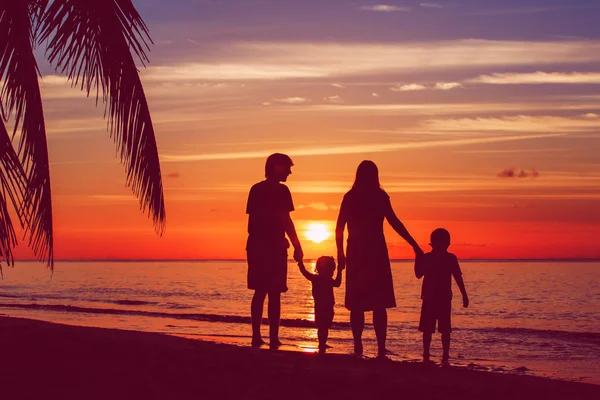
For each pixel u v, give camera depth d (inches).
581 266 4424.2
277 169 306.3
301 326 548.1
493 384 224.1
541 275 2369.6
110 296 1051.9
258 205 308.5
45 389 198.4
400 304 924.6
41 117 245.4
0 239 232.5
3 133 232.4
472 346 452.1
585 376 327.3
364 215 291.4
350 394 202.5
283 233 310.2
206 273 2487.7
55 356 242.1
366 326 542.0
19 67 241.1
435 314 326.0
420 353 398.3
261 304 315.6
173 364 237.3
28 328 323.0
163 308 804.6
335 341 444.5
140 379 212.5
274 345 312.8
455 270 329.4
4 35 240.7
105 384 205.6
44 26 259.8
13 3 241.4
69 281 1653.5
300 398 196.4
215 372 226.4
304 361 259.9
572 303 980.6
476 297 1119.6
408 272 2694.4
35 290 1234.6
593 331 586.9
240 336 457.1
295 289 1296.8
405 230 297.3
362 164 295.9
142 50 266.4
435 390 210.8
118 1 261.1
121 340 295.9
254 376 221.9
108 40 260.2
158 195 273.7
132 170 270.4
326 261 331.6
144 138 268.8
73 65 263.3
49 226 251.1
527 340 486.3
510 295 1174.3
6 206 233.0
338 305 887.7
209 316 636.1
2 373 215.6
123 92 265.0
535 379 236.4
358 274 290.7
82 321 594.6
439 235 328.8
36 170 247.0
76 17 259.1
